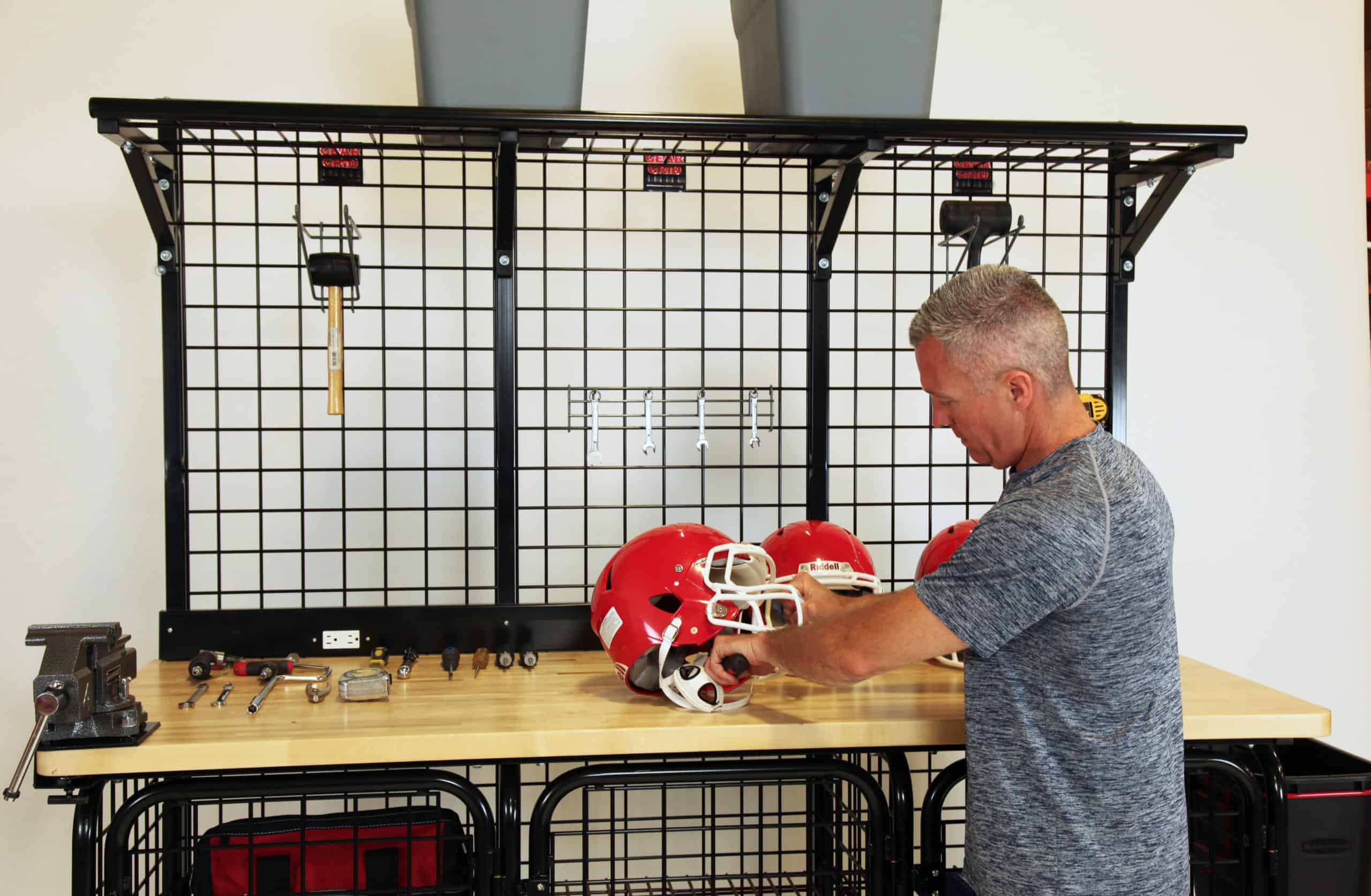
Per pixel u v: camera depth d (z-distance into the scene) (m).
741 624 1.63
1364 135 2.85
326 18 2.47
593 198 2.56
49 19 2.37
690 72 2.60
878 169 2.12
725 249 2.62
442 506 2.36
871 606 1.34
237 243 2.46
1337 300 2.87
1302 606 2.89
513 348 2.10
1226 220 2.81
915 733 1.58
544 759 1.55
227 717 1.60
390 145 1.93
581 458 2.61
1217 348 2.83
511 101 1.82
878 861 1.62
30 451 2.41
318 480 2.52
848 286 2.67
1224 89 2.79
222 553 2.07
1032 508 1.24
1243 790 1.70
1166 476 2.83
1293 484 2.87
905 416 2.72
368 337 2.50
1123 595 1.23
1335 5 2.82
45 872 2.42
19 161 2.37
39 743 1.44
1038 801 1.29
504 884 1.55
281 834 1.75
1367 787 1.76
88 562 2.44
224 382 2.48
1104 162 2.10
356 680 1.70
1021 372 1.32
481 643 2.07
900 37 1.88
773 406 2.66
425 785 1.53
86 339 2.42
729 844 2.52
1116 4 2.75
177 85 2.43
